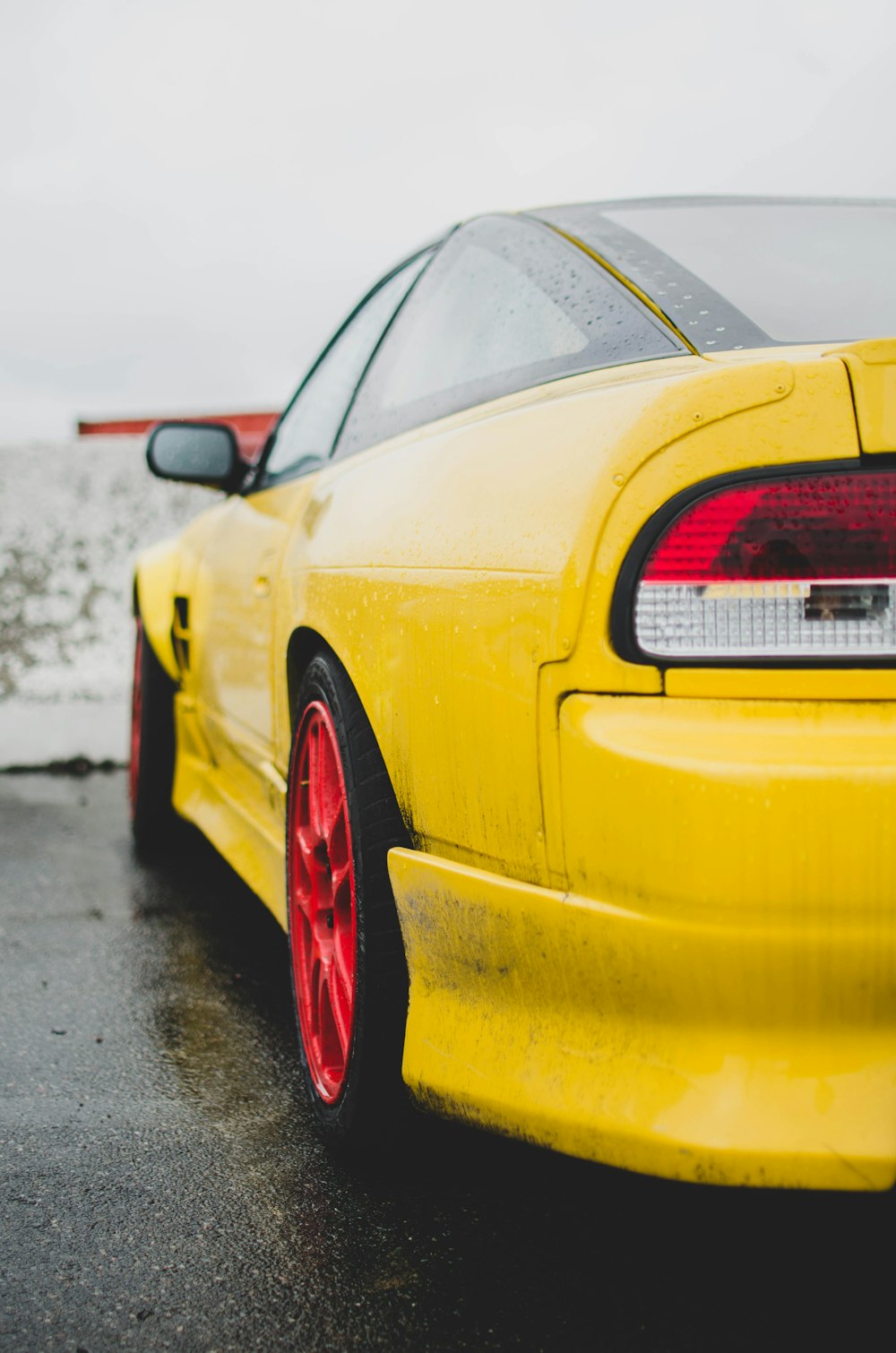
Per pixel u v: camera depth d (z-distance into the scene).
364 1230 1.45
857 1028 1.06
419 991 1.44
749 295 1.53
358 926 1.50
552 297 1.62
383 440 1.87
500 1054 1.27
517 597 1.20
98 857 3.47
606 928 1.10
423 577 1.39
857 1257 1.37
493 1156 1.62
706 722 1.07
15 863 3.40
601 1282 1.33
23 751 4.96
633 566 1.10
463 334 1.80
